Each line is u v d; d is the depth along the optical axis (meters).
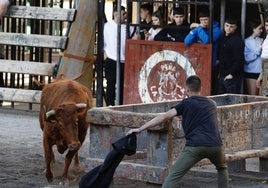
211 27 17.20
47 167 12.42
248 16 17.97
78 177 12.91
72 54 18.94
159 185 11.48
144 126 10.49
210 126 10.38
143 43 17.95
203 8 18.56
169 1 17.50
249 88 17.20
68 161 12.34
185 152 10.34
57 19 19.08
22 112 19.53
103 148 11.98
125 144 10.42
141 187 12.14
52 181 12.55
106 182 10.48
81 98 12.62
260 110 12.71
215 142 10.35
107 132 11.93
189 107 10.41
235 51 16.73
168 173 11.38
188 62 17.50
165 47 17.73
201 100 10.48
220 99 14.25
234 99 14.32
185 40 17.42
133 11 21.70
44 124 12.39
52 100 12.59
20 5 19.86
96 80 19.52
